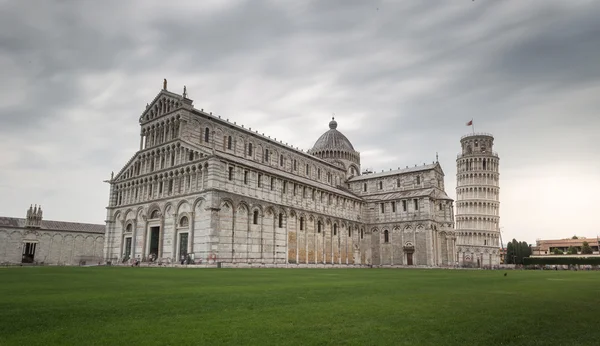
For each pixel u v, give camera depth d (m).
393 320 15.67
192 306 18.25
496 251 163.62
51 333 12.84
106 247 92.69
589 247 189.50
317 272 56.19
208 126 88.38
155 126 89.94
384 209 118.38
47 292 22.97
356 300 21.28
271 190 85.50
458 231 167.75
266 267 75.88
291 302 20.16
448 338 13.05
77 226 126.94
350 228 112.56
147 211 84.69
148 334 12.82
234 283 30.95
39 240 116.44
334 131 145.75
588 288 30.77
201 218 72.69
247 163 81.94
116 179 96.06
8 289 24.52
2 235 109.25
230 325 14.29
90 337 12.40
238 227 75.88
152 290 24.50
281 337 12.73
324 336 12.95
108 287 26.19
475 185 168.25
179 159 81.12
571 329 14.70
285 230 87.38
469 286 31.98
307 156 117.81
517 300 22.31
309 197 97.38
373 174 131.75
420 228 110.31
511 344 12.54
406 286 30.92
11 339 12.08
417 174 119.62
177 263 73.44
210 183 72.12
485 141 172.38
